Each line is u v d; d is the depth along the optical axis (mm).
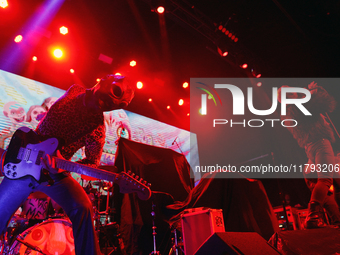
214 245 1219
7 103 5176
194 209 2586
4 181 1910
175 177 3566
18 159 1894
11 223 3281
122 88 1947
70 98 2111
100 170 2010
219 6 5434
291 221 4574
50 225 2887
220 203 2830
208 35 5859
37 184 1897
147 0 5066
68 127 2068
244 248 1200
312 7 5465
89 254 1728
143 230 3217
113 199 3438
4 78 5258
